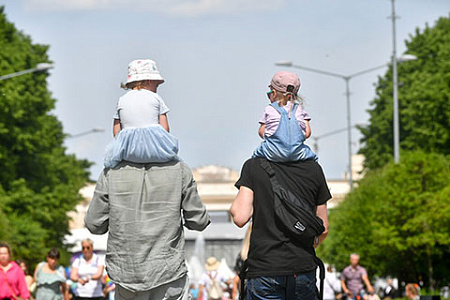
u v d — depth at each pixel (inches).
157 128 389.4
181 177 390.6
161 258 384.5
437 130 2736.2
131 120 390.9
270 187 361.1
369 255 2566.4
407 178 2214.6
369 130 3750.0
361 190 2748.5
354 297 1395.2
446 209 2138.3
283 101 378.3
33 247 2901.1
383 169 2746.1
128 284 383.9
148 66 406.0
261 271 356.2
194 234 2790.4
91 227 394.0
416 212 2175.2
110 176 389.1
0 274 770.2
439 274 2372.0
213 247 2795.3
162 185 387.5
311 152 369.1
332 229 2901.1
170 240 386.6
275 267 354.9
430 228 2167.8
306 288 358.0
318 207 369.7
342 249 2753.4
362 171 3752.5
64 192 3193.9
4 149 2992.1
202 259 2783.0
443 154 2709.2
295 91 379.2
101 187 390.9
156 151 386.9
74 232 2829.7
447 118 2714.1
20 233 2888.8
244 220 363.6
